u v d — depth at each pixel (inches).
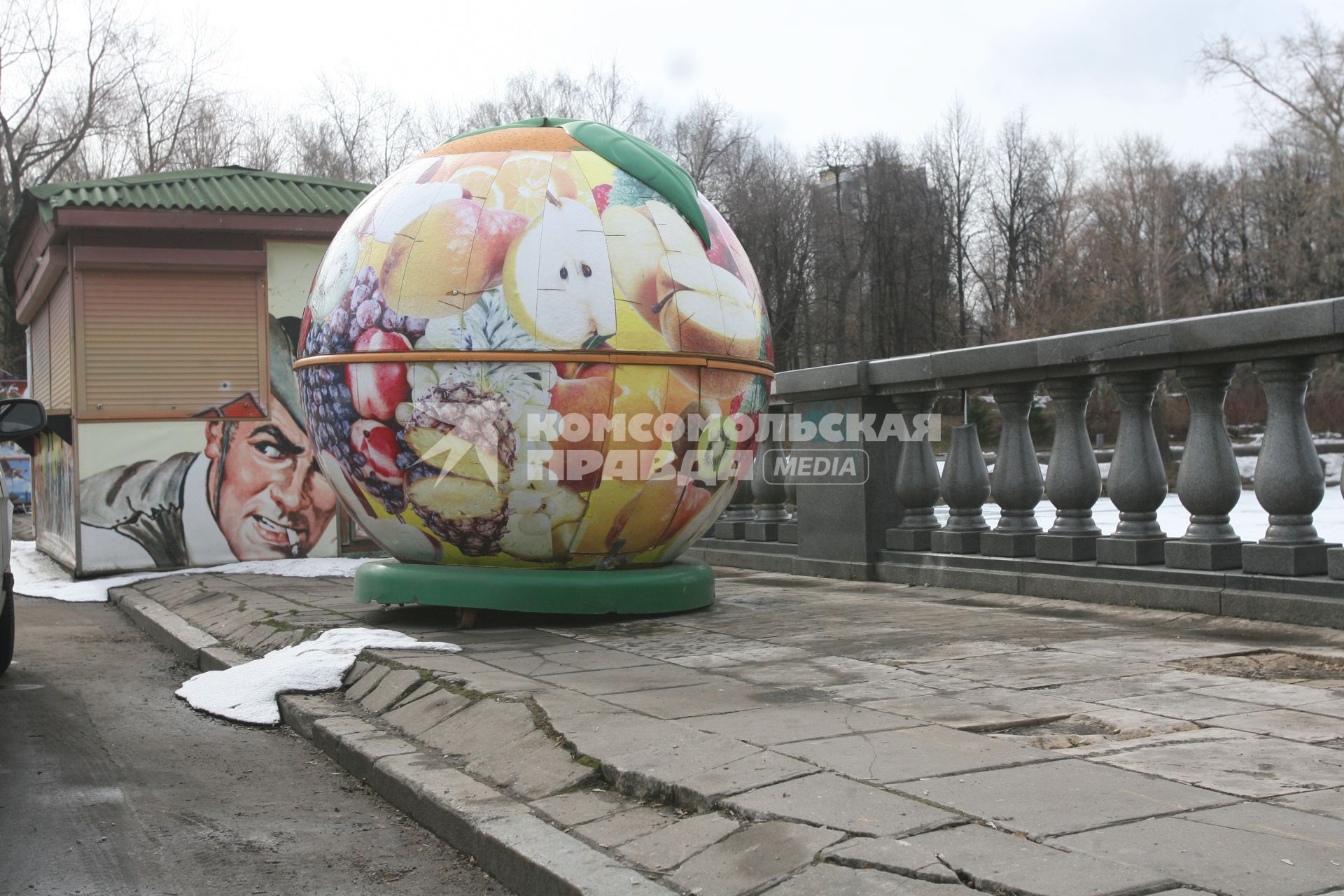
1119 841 125.6
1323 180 1411.2
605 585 301.7
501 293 284.5
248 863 159.9
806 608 325.7
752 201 2064.5
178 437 519.2
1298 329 256.7
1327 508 778.8
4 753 221.8
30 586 506.9
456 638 283.7
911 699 202.4
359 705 240.4
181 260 513.0
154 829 175.3
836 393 400.8
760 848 133.2
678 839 141.5
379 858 162.1
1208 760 158.4
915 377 369.7
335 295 303.4
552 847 146.4
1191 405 294.4
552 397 283.3
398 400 288.2
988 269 2395.4
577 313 284.5
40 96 1529.3
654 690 215.6
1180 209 1907.0
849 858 124.8
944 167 2407.7
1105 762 157.8
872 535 393.7
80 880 153.6
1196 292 1647.4
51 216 489.1
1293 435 271.9
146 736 235.8
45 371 634.8
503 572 300.2
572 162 302.7
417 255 290.5
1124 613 291.9
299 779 202.8
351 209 533.0
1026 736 176.4
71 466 526.3
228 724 245.1
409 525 302.2
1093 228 1728.6
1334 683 205.6
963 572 353.7
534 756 180.9
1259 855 121.0
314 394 306.8
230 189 538.3
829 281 2311.8
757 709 196.4
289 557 534.0
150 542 515.8
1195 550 288.8
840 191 2388.0
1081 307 1631.4
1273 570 270.7
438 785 177.6
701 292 300.4
